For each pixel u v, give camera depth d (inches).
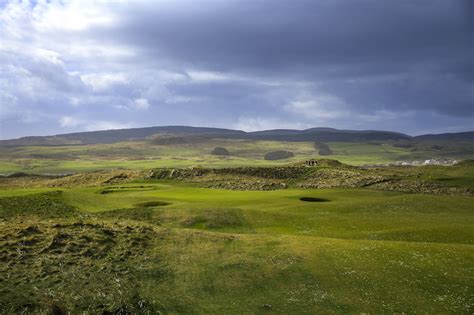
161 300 1215.6
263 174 5118.1
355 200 3016.7
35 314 1027.9
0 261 1302.9
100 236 1612.9
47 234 1547.7
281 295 1268.5
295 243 1700.3
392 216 2416.3
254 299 1246.3
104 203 2657.5
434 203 2797.7
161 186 4062.5
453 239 1865.2
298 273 1405.0
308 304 1214.9
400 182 4146.2
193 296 1258.6
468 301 1202.0
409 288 1290.6
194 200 2940.5
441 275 1357.0
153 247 1606.8
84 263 1382.9
